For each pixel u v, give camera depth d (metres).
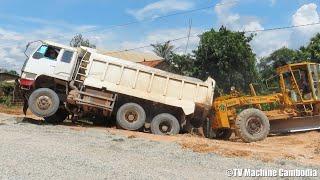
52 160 10.05
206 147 13.34
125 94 18.03
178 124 18.17
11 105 35.06
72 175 8.71
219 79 34.94
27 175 8.49
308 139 16.36
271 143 15.96
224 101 17.56
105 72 17.95
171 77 18.31
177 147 13.27
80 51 18.17
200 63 35.56
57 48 18.02
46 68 17.77
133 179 8.67
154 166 10.15
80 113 18.36
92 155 11.06
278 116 17.38
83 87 17.89
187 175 9.41
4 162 9.49
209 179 9.15
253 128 16.55
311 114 17.73
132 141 14.09
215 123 17.94
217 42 34.66
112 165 9.90
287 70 17.86
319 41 32.12
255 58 35.94
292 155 12.81
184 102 18.28
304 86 17.75
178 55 38.03
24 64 18.03
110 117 19.08
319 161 12.08
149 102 18.36
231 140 17.70
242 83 35.06
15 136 13.74
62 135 14.73
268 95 17.81
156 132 17.89
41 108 17.58
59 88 18.23
